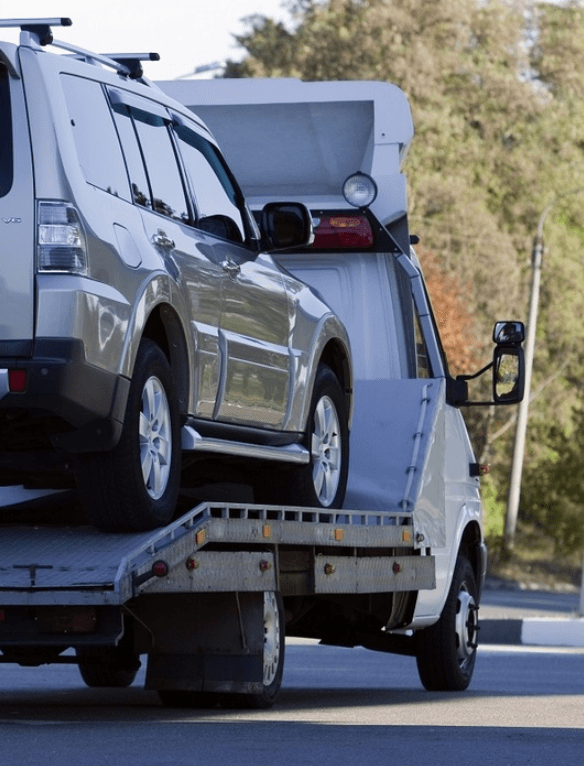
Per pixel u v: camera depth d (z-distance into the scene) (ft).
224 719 45.96
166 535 43.52
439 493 63.31
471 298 221.05
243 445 49.62
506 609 151.02
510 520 226.58
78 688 65.36
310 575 51.47
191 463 51.47
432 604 63.31
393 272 68.33
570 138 244.63
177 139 49.85
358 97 67.92
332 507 57.11
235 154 69.62
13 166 41.42
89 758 35.04
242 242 52.80
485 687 68.64
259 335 51.55
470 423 228.02
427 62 226.99
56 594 41.29
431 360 68.23
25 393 40.45
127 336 42.50
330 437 57.31
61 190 41.47
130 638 48.55
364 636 65.21
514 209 239.91
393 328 68.23
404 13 229.04
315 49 227.40
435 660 64.90
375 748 38.27
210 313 48.03
